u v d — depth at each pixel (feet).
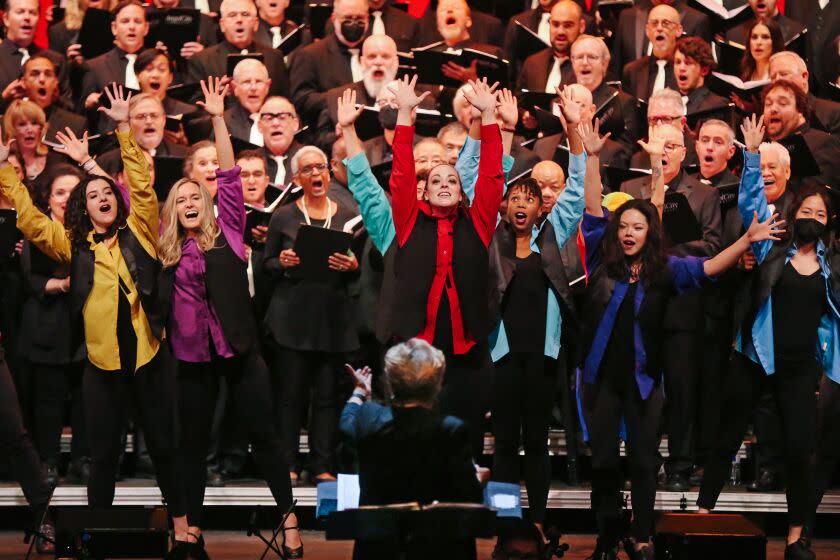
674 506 73.92
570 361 71.46
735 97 89.97
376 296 77.10
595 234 68.54
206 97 67.72
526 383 66.08
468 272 61.98
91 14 94.94
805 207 68.80
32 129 84.69
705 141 82.17
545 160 86.07
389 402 47.96
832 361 68.44
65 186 76.38
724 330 77.41
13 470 69.36
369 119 85.61
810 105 88.53
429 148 76.74
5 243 74.02
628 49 100.78
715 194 79.00
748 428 85.30
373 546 47.96
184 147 87.71
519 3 107.24
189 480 65.82
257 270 77.46
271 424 66.74
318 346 74.49
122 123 66.80
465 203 67.21
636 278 65.72
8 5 96.89
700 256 76.89
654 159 72.38
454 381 62.08
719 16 101.09
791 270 68.23
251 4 96.22
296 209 76.38
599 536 65.05
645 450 64.64
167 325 65.51
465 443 47.09
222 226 66.54
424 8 110.11
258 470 80.43
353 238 77.05
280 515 69.72
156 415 65.77
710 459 70.13
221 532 77.46
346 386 79.05
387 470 47.09
